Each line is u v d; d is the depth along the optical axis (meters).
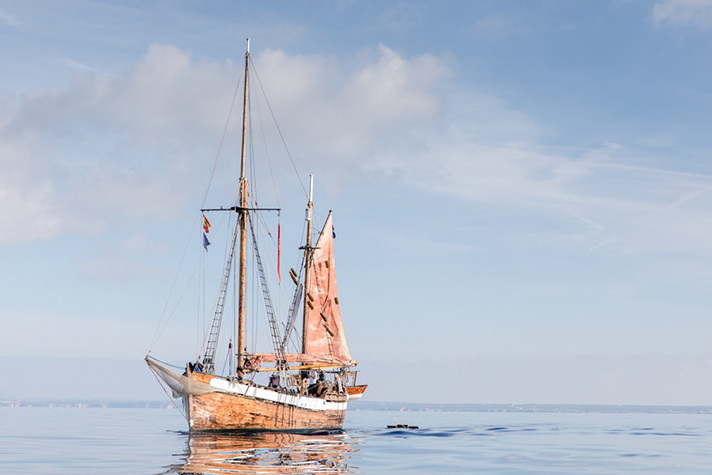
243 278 59.84
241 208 60.22
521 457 42.59
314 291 74.50
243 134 61.38
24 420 102.44
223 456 37.47
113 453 39.97
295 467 32.78
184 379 49.97
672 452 49.03
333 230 76.81
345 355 75.12
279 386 60.91
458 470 33.88
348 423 105.38
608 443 59.22
